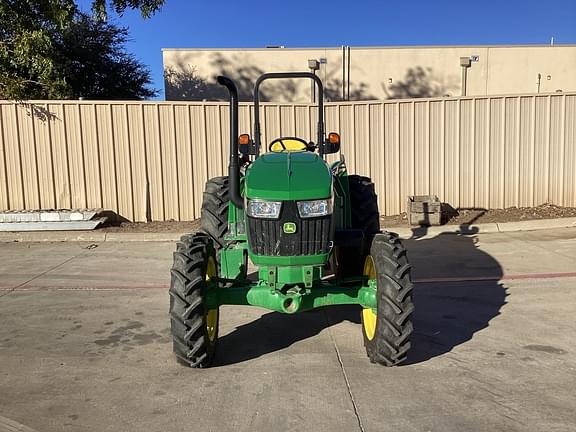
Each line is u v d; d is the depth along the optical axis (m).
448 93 21.36
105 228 9.95
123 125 10.16
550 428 3.16
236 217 4.71
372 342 4.06
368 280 4.27
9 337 4.84
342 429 3.19
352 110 10.32
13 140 10.09
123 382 3.90
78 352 4.48
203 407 3.50
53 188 10.23
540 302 5.61
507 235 9.10
